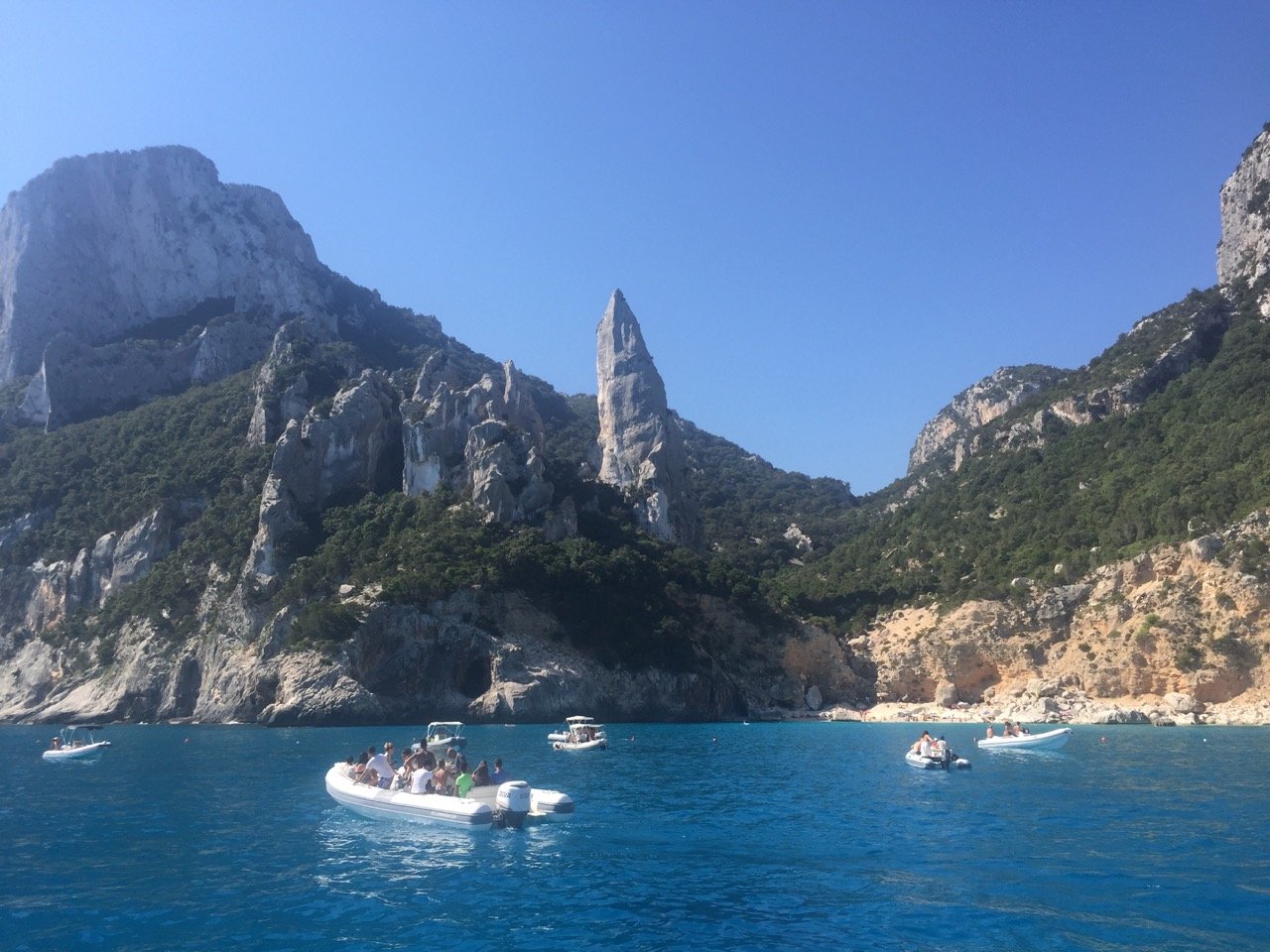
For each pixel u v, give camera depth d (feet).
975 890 87.56
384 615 322.55
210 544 378.73
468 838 110.93
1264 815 123.65
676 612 385.91
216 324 568.00
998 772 175.63
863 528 606.14
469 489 395.75
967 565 405.80
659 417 492.13
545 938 74.74
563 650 346.54
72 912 81.00
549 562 360.89
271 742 249.14
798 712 369.91
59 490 438.40
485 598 340.59
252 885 89.76
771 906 82.74
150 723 335.26
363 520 377.71
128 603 377.50
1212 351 477.36
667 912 81.15
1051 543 383.24
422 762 130.52
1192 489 347.77
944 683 355.56
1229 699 295.69
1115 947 71.51
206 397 489.67
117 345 538.06
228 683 326.65
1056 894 85.61
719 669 377.30
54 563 409.90
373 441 412.98
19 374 567.59
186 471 421.59
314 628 316.81
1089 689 323.78
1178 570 322.34
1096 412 480.64
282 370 463.42
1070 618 343.46
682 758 206.80
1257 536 306.96
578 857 101.45
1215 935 73.97
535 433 465.47
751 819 123.85
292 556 356.18
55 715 350.23
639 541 419.13
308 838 111.24
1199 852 101.91
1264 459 336.29
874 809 131.64
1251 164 524.93
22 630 402.52
